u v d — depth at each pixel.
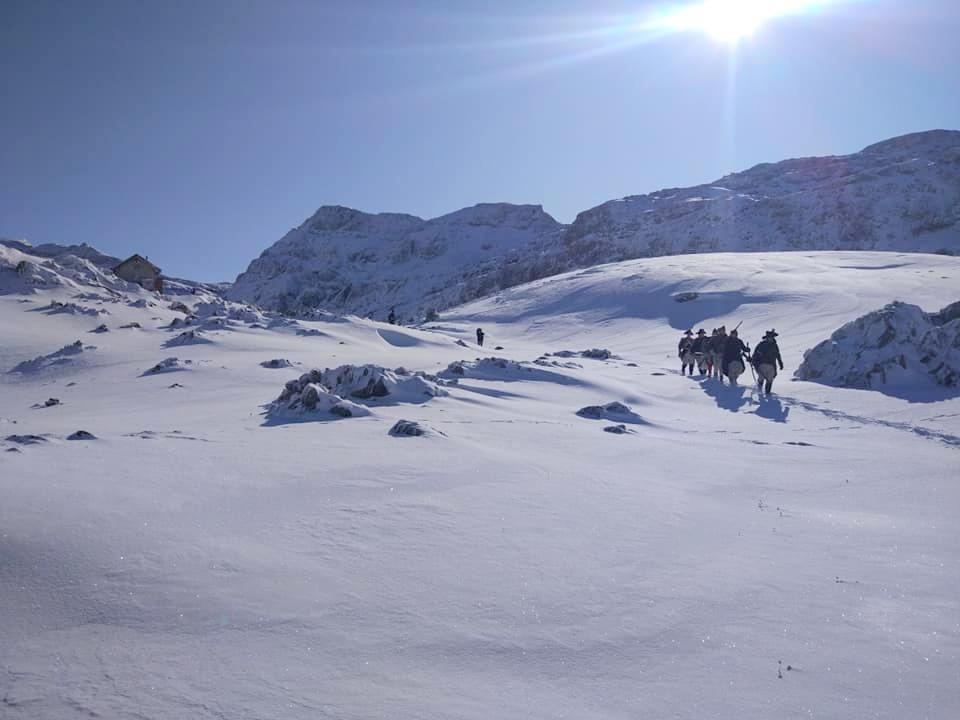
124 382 18.33
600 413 12.09
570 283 69.25
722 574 4.06
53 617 3.05
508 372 17.11
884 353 17.62
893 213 139.75
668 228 157.12
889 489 6.86
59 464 5.51
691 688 2.73
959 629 3.34
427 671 2.80
